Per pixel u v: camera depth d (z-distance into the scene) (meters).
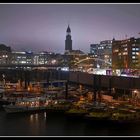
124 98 153.62
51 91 192.88
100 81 161.88
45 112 143.00
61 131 108.94
